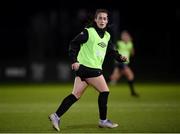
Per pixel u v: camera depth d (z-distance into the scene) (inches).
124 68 2487.7
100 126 1307.8
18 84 3809.1
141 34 4574.3
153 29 5433.1
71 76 4148.6
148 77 4328.3
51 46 4542.3
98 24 1231.5
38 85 3644.2
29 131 1261.1
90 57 1231.5
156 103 2086.6
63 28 4788.4
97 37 1226.0
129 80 2469.2
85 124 1395.2
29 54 4224.9
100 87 1257.4
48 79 4160.9
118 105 1994.3
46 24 4446.4
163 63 4333.2
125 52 2554.1
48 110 1814.7
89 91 2910.9
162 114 1647.4
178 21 5034.5
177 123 1405.0
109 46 1289.4
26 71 4170.8
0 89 3198.8
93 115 1622.8
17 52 5029.5
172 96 2493.8
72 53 1204.5
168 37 4315.9
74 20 4822.8
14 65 4180.6
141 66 4338.1
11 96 2573.8
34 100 2304.4
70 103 1257.4
